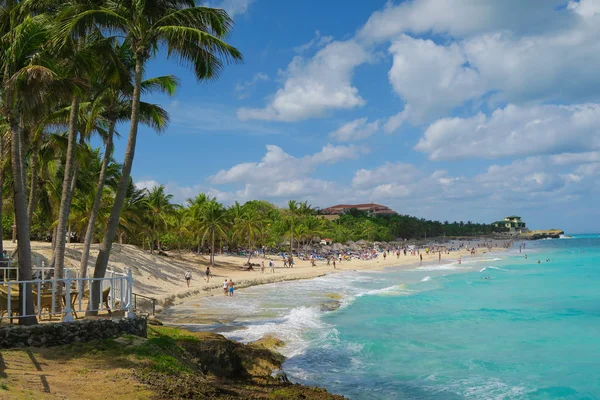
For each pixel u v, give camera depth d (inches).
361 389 635.5
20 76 451.2
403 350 839.1
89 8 649.0
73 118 694.5
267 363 707.4
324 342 868.0
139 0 629.0
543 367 749.9
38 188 1333.7
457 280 2190.0
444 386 652.1
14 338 445.7
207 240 2947.8
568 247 7012.8
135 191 2103.8
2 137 823.1
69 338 479.8
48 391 364.2
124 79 709.3
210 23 642.2
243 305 1322.6
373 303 1393.9
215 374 589.9
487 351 843.4
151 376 437.1
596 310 1295.5
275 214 5093.5
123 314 565.3
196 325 988.6
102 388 390.3
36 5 631.8
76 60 622.8
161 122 810.2
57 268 654.5
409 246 6530.5
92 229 712.4
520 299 1521.9
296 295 1571.1
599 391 636.1
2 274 676.7
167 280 1686.8
